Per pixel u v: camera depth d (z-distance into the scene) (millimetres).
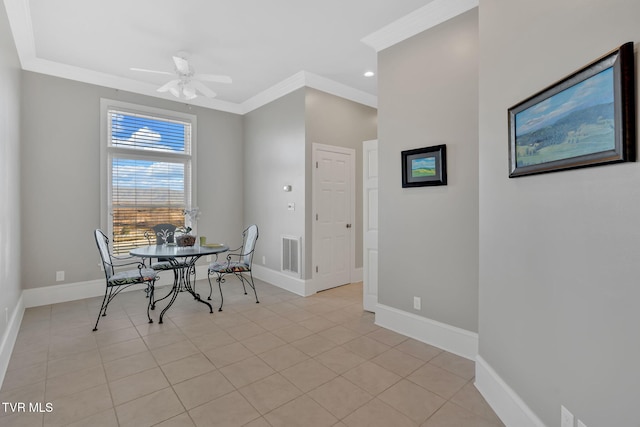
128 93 4309
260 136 4992
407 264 2932
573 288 1248
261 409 1864
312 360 2451
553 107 1316
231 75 4145
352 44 3320
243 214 5441
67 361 2412
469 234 2502
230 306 3758
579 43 1229
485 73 1994
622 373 1033
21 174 3502
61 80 3840
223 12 2770
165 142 4652
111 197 4207
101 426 1714
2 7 2471
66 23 2916
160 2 2623
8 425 1710
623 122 996
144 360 2438
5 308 2457
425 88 2773
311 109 4227
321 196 4383
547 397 1405
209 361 2430
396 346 2703
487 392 1941
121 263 4254
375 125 5062
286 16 2828
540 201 1449
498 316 1842
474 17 2457
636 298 985
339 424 1740
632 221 997
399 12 2760
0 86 2391
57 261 3822
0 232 2334
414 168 2834
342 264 4684
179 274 4652
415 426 1725
